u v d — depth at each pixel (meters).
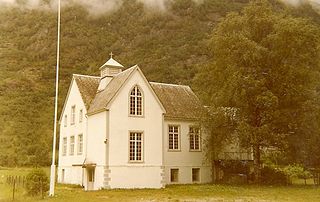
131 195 29.09
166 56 127.94
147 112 36.72
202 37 139.25
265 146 40.97
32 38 162.00
